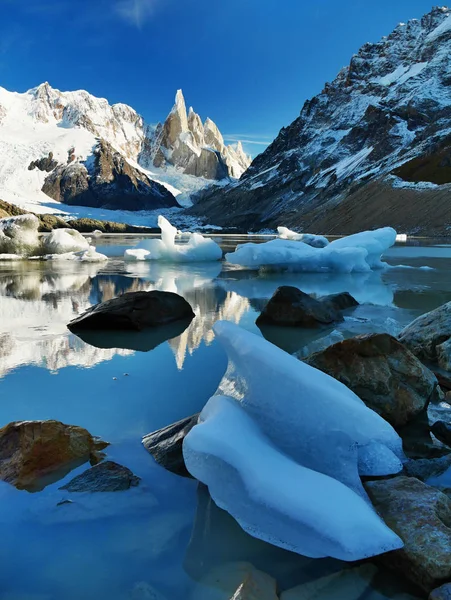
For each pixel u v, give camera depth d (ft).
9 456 9.07
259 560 6.66
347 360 12.17
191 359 17.28
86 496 8.09
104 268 58.29
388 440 8.46
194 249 71.97
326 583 6.27
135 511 7.77
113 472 8.68
